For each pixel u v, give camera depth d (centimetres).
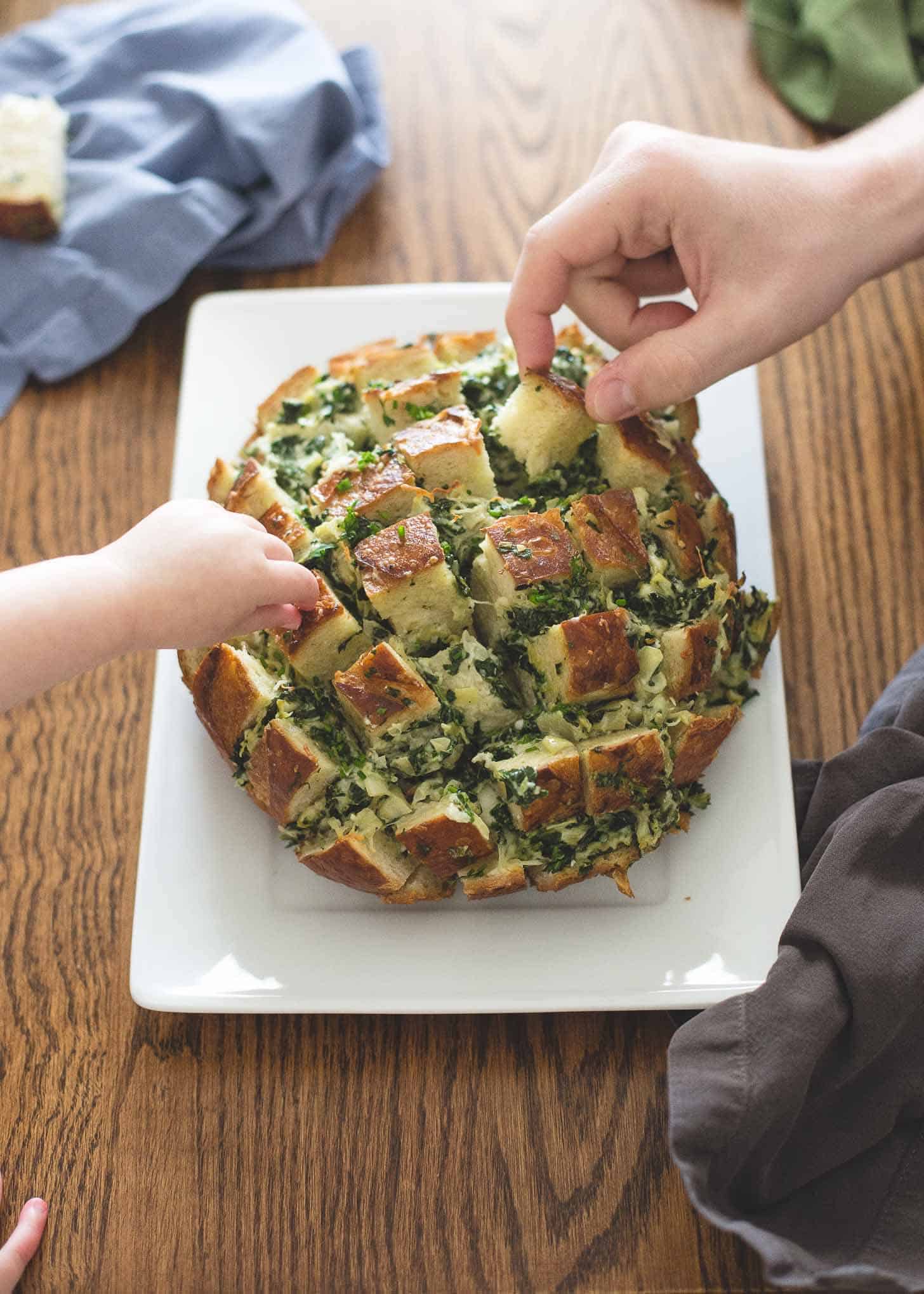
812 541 84
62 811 79
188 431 85
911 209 76
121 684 81
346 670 71
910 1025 68
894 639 81
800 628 82
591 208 74
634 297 79
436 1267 69
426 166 94
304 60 91
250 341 87
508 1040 73
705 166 74
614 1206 70
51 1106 73
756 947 72
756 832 74
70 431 88
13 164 88
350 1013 72
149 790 76
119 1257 70
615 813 71
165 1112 72
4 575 68
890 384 87
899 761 73
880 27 91
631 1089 72
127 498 86
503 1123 71
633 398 73
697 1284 68
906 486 85
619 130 78
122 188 89
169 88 91
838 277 76
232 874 74
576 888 74
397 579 69
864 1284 61
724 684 76
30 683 67
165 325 90
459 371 76
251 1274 69
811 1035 66
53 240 89
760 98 95
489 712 71
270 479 75
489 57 97
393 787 71
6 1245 69
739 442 83
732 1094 65
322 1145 71
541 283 75
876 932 68
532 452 75
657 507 75
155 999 72
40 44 95
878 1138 68
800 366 88
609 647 70
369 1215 70
